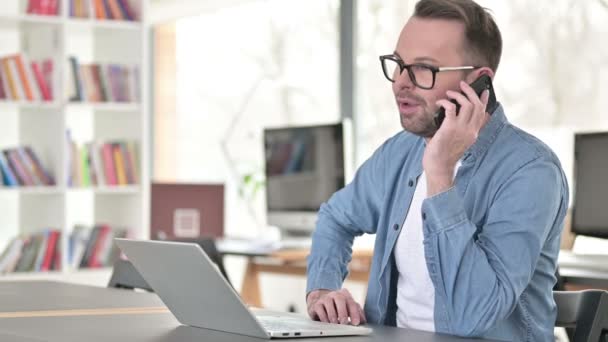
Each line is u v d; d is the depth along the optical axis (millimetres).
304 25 7070
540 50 5508
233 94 7691
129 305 2379
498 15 5730
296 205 5738
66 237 5742
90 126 6379
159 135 8469
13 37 5957
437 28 2137
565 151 5371
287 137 5805
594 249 4836
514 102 5645
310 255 2533
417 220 2264
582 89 5285
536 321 2125
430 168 2057
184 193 6133
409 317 2234
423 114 2143
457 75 2133
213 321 1893
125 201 6141
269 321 1994
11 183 5633
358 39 6590
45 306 2355
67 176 5766
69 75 5809
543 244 2098
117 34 6156
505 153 2148
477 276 1990
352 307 2174
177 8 7797
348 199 2529
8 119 5977
